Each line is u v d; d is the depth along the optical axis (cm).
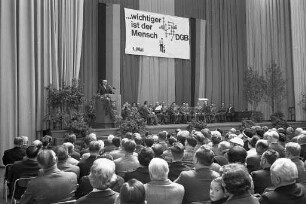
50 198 351
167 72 2008
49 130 1311
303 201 291
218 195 273
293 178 293
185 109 1845
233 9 2242
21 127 1290
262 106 2200
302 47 2173
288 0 2227
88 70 1777
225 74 2220
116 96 1484
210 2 2181
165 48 1981
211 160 366
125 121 1448
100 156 488
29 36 1320
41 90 1374
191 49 2100
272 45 2219
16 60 1281
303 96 2130
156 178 334
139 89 1911
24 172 487
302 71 2167
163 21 1978
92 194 288
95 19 1805
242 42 2266
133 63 1902
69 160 534
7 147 1245
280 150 581
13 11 1275
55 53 1421
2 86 1248
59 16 1466
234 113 2023
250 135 761
